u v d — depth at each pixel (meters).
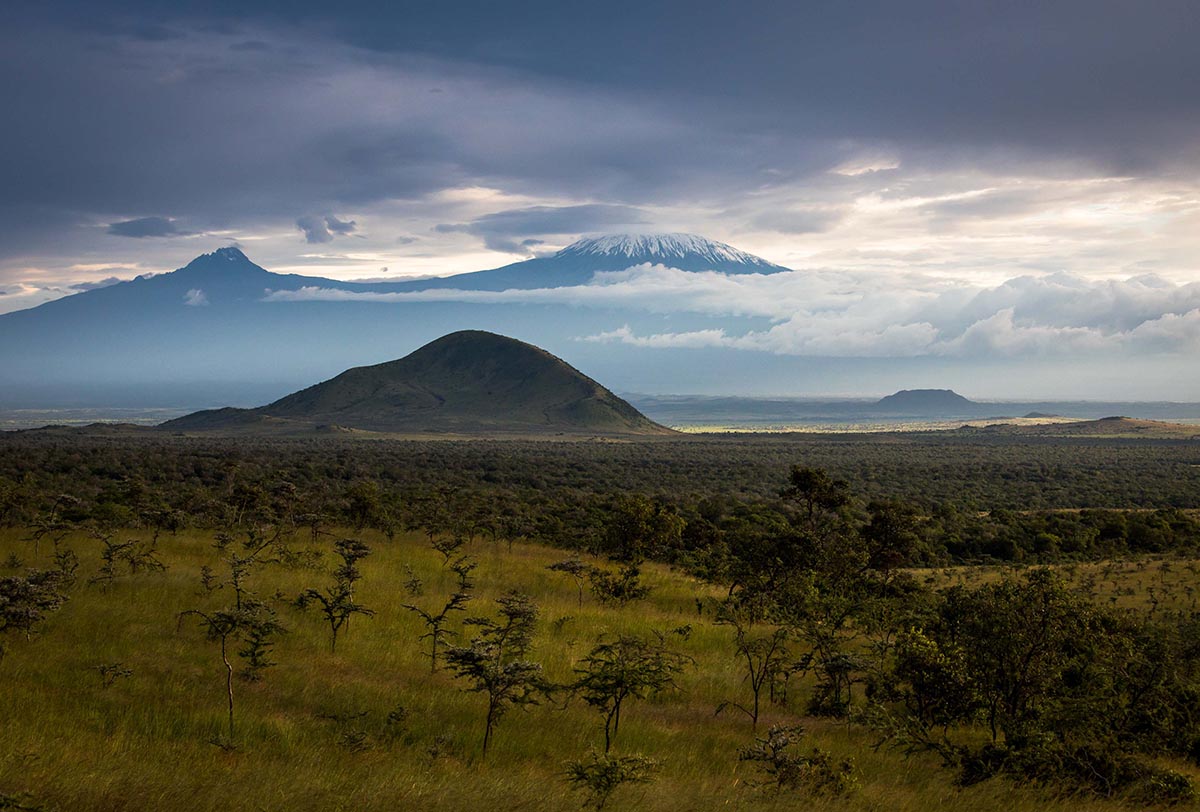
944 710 17.78
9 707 14.28
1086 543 68.44
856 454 188.38
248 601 17.42
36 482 65.75
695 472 132.62
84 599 22.45
